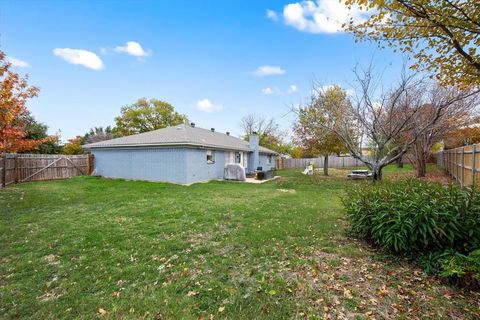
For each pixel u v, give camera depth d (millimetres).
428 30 3490
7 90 6906
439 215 3037
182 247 4055
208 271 3230
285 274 3088
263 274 3096
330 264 3322
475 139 15828
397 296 2559
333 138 16781
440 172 16922
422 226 3045
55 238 4520
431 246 3182
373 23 3994
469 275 2580
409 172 18969
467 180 8836
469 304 2389
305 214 6176
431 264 2992
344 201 4730
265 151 23859
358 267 3221
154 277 3102
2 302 2637
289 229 4902
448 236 2924
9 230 4965
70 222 5512
